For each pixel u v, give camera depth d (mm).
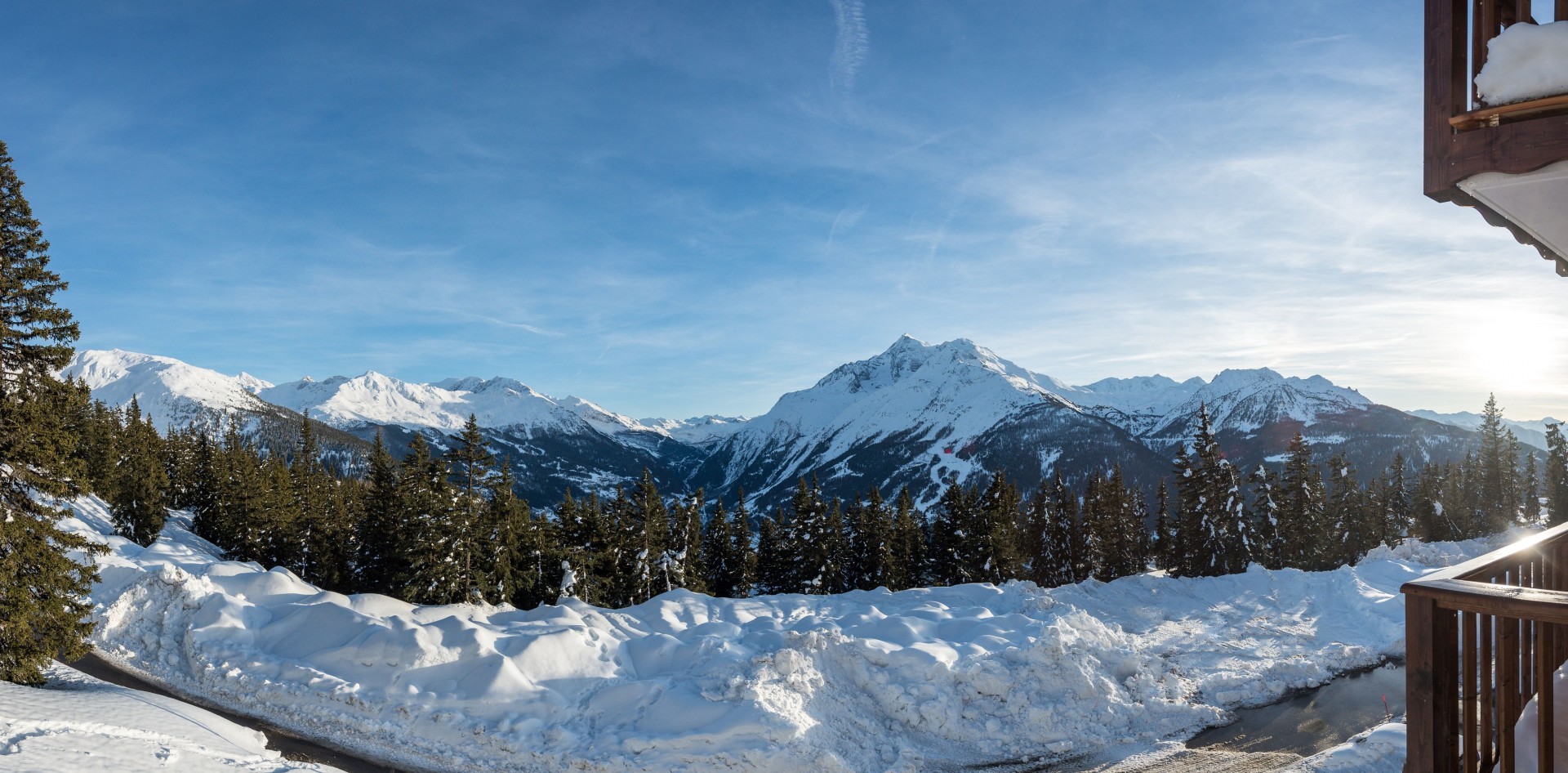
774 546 61469
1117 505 67125
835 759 17656
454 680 21656
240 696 22250
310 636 24719
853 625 27391
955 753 19281
